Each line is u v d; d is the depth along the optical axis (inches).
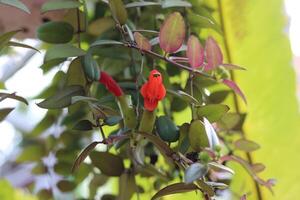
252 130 81.5
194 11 79.3
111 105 76.5
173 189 75.0
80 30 77.5
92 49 77.5
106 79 76.5
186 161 74.9
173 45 75.5
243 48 81.4
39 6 81.7
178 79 80.2
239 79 81.5
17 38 83.3
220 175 79.3
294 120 81.4
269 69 81.5
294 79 81.6
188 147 75.4
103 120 75.9
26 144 83.4
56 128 82.7
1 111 77.1
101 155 78.3
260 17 81.4
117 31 79.2
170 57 76.8
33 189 84.9
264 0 81.3
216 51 76.0
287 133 81.4
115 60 80.2
